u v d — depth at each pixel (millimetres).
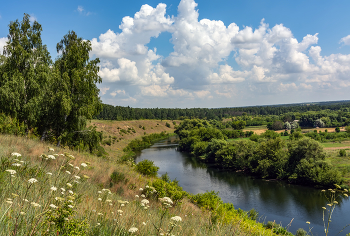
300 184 42938
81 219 3453
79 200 4113
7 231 2457
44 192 3707
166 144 101375
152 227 4461
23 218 2758
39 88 22000
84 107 23828
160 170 52219
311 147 46094
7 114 20219
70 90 23562
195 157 70188
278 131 135375
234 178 47562
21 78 21047
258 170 49375
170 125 177125
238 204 32219
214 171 53562
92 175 12180
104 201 5297
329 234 22969
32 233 2529
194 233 5043
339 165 48750
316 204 32094
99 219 4078
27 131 21188
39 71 22500
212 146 65250
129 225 4176
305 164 43125
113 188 11734
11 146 11320
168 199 3713
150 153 76188
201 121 138000
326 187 39812
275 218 27438
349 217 27094
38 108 21641
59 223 2695
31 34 23000
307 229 24281
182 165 58906
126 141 97000
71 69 24000
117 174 13344
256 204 32250
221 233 5465
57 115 22828
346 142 84062
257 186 41781
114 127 112188
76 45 24766
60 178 4531
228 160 55500
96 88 26062
